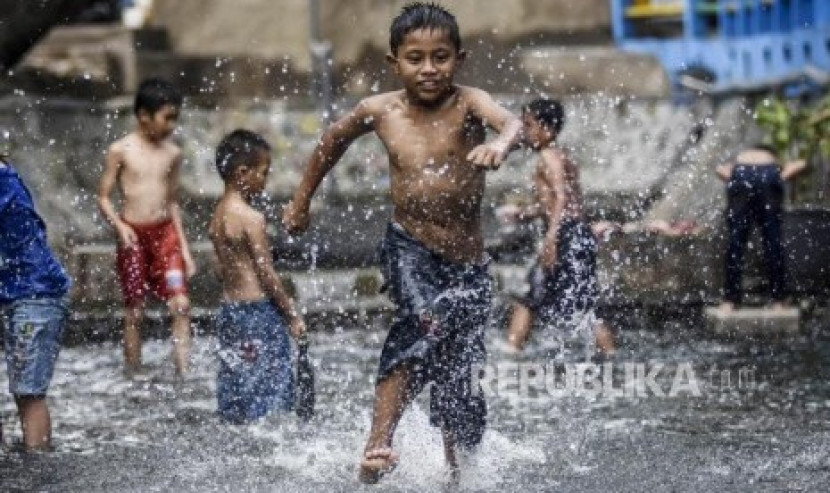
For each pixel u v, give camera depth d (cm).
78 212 3262
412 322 1416
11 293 1648
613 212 3153
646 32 4428
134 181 2305
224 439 1672
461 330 1457
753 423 1744
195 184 3722
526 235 2895
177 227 2294
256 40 4684
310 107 4231
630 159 3388
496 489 1403
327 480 1450
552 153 2295
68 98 4350
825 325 2548
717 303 2633
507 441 1625
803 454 1557
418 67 1420
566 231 2289
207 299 2709
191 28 4738
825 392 1958
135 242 2266
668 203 3086
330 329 2603
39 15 2669
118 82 4441
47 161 3338
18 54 2709
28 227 1650
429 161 1435
